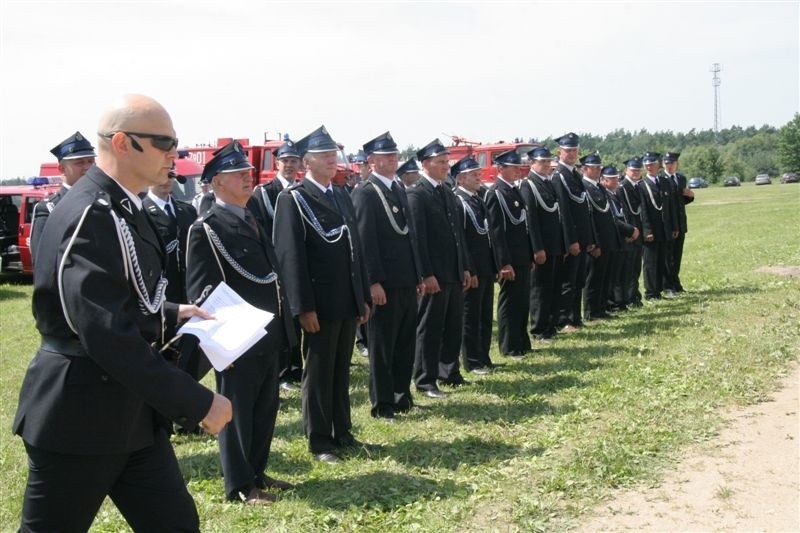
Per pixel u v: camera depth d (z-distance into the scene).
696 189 65.62
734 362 6.98
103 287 2.49
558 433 5.49
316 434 5.30
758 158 98.44
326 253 5.20
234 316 3.07
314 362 5.24
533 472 4.79
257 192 7.79
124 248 2.59
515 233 8.29
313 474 4.94
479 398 6.68
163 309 2.86
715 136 145.38
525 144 18.72
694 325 9.02
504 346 8.42
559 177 9.40
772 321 8.71
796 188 50.56
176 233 6.17
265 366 4.60
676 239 11.88
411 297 6.28
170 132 2.74
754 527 3.91
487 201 8.02
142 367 2.46
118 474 2.73
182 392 2.52
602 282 10.26
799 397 5.91
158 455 2.84
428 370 6.91
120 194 2.69
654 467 4.72
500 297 8.47
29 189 16.28
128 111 2.67
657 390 6.36
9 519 4.43
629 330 9.19
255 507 4.42
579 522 4.06
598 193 10.20
